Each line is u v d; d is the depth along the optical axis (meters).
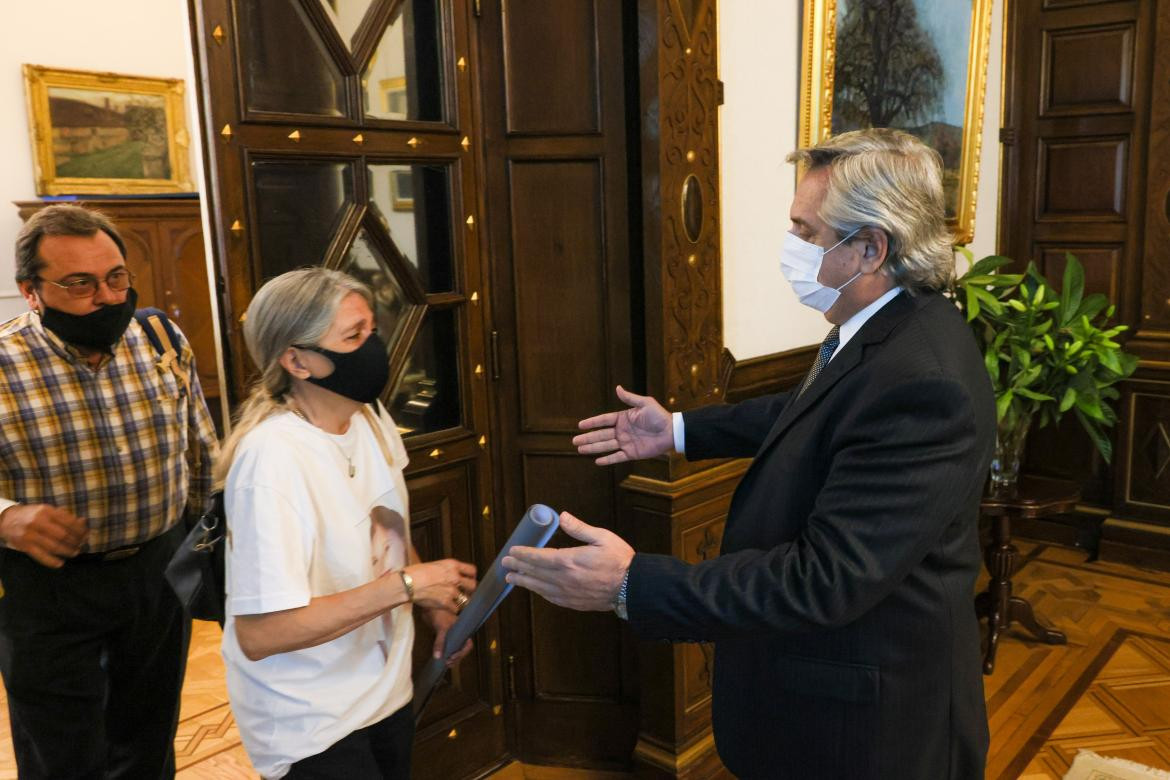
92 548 2.23
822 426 1.48
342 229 2.24
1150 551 4.61
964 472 1.35
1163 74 4.38
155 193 6.39
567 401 2.70
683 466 2.58
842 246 1.47
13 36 5.76
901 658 1.46
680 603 1.39
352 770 1.71
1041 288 3.60
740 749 1.60
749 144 2.88
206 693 3.51
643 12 2.37
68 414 2.16
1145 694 3.38
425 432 2.55
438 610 1.92
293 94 2.13
